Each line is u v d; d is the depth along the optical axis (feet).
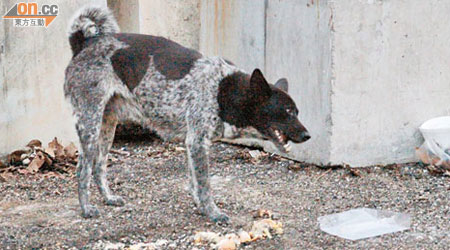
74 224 23.22
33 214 24.35
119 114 24.84
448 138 29.76
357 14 29.12
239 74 23.39
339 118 29.43
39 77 31.17
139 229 22.72
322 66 29.48
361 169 29.86
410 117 30.83
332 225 23.21
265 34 32.45
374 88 29.94
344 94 29.37
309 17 29.89
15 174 29.27
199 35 37.29
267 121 22.80
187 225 23.11
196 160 23.26
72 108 24.13
